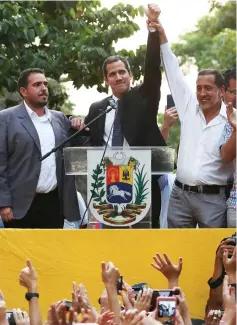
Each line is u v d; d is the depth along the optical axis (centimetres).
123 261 1027
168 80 1084
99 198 1006
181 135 1070
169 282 942
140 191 1004
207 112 1059
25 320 841
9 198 1084
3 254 1032
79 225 1130
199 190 1052
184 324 866
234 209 1036
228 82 1073
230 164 1050
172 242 1028
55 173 1093
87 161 1002
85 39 1644
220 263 986
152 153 1006
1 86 1573
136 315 766
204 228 1035
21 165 1089
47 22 1659
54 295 1030
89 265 1029
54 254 1030
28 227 1091
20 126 1095
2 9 1585
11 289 1030
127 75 1097
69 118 1130
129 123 1086
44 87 1102
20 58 1603
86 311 862
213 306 992
